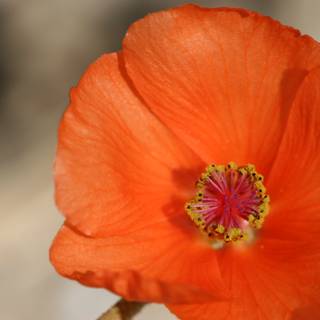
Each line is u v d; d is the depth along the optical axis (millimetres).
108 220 161
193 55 164
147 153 166
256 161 166
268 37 162
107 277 151
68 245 159
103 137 162
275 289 158
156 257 161
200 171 167
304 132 161
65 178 159
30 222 230
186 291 150
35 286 228
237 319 155
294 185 163
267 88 164
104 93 163
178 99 165
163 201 166
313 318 155
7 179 233
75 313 228
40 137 239
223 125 166
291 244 161
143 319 225
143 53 164
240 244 165
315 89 159
